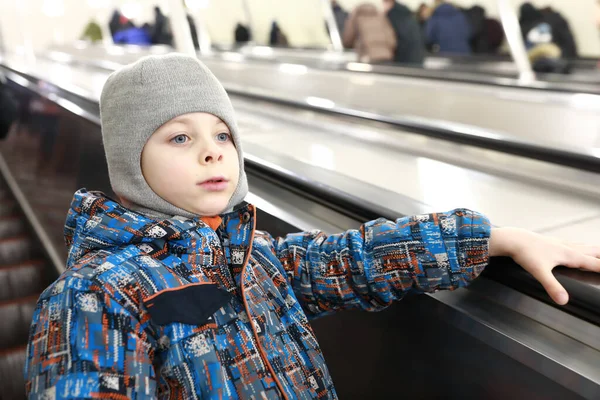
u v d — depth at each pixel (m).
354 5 6.97
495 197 1.66
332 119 2.86
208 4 8.60
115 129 0.93
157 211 0.95
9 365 2.55
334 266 1.07
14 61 7.90
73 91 3.88
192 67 0.95
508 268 1.06
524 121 2.71
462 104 3.21
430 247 1.04
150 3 10.41
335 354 1.55
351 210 1.58
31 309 3.03
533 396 0.98
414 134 2.24
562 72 4.32
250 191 1.90
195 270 0.91
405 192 1.74
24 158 4.96
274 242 1.13
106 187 3.09
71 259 0.93
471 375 1.10
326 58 7.07
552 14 4.32
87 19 12.87
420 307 1.19
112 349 0.79
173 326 0.85
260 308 0.95
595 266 0.99
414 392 1.28
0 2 13.48
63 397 0.74
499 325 1.03
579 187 1.67
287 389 0.91
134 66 0.94
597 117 2.54
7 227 4.14
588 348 0.93
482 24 4.92
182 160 0.92
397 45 5.55
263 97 3.27
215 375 0.85
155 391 0.80
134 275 0.85
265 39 8.80
